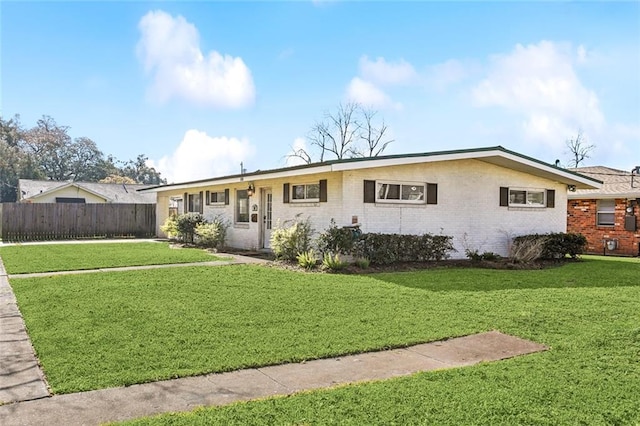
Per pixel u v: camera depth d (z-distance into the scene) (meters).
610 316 6.55
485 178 14.68
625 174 21.34
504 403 3.59
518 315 6.56
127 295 7.70
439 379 4.13
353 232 11.55
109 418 3.36
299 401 3.63
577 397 3.72
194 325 5.82
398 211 13.02
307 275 10.17
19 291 8.05
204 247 17.84
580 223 19.27
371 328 5.80
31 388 3.90
